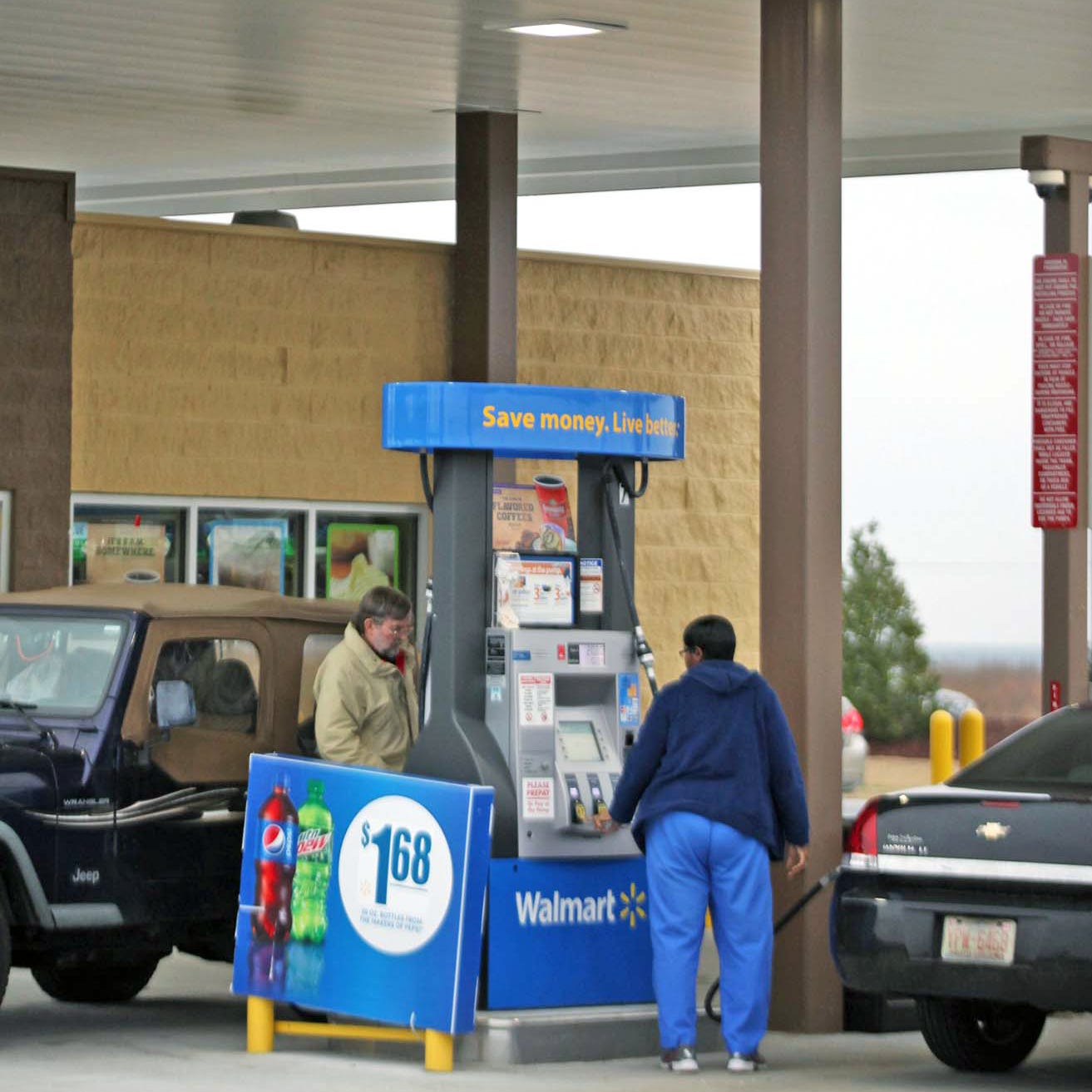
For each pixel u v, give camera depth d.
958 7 37.31
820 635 31.33
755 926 27.72
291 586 48.56
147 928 29.34
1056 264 36.53
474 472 29.09
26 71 42.72
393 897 27.12
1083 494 36.66
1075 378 36.53
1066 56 41.00
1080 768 26.73
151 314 46.78
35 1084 25.70
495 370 48.09
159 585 32.38
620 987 28.78
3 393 44.56
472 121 47.16
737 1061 27.61
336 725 30.20
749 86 43.59
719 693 27.83
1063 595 37.06
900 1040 31.03
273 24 38.66
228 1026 31.47
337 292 48.88
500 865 27.92
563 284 51.62
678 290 53.22
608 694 29.31
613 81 43.25
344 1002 27.44
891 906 25.97
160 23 38.78
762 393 31.83
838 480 31.64
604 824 28.59
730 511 53.84
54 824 28.12
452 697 28.59
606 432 29.39
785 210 31.67
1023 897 25.14
